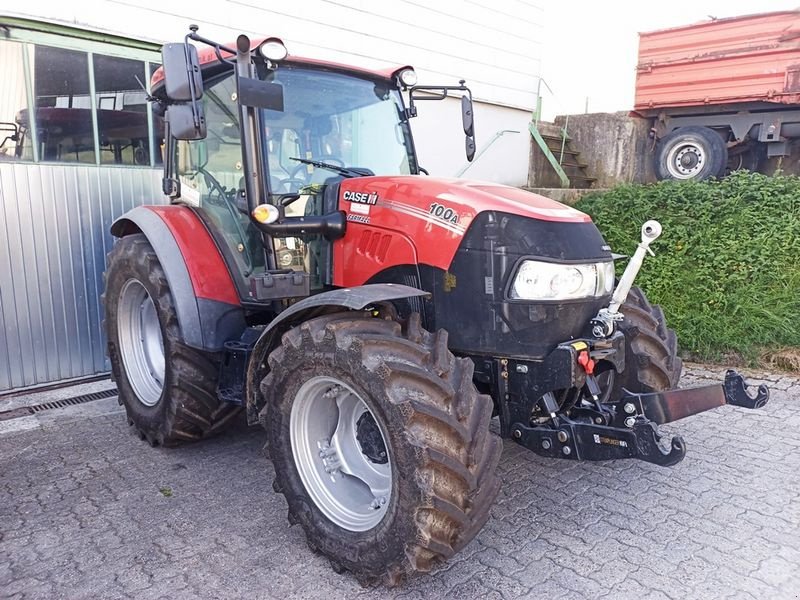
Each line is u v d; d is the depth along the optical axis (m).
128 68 5.14
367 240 3.07
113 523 3.03
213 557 2.74
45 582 2.57
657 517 3.05
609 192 7.59
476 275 2.75
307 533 2.72
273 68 3.25
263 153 3.11
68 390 5.01
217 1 5.60
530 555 2.73
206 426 3.73
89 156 5.02
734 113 8.61
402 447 2.26
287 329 2.87
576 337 2.84
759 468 3.58
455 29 7.98
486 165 8.96
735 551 2.76
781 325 5.44
